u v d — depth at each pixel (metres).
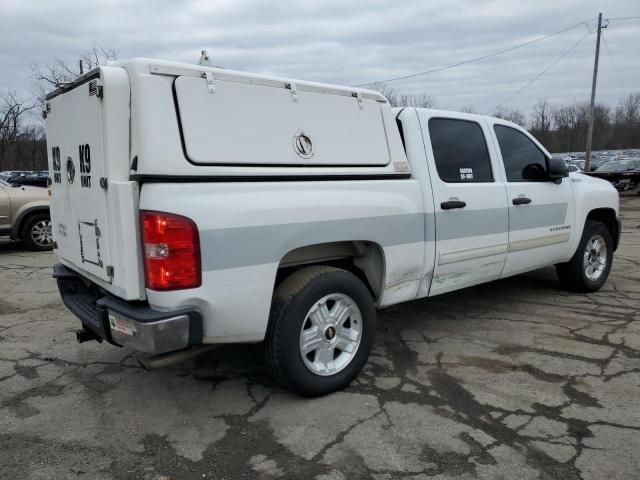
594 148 75.06
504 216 4.61
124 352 4.25
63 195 3.56
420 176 3.93
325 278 3.27
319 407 3.28
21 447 2.88
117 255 2.79
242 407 3.30
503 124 4.89
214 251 2.78
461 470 2.62
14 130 41.06
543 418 3.12
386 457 2.74
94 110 2.84
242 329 2.98
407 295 3.93
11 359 4.12
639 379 3.64
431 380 3.65
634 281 6.57
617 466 2.64
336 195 3.32
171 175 2.69
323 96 3.36
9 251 9.48
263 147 3.03
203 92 2.82
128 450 2.84
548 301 5.62
